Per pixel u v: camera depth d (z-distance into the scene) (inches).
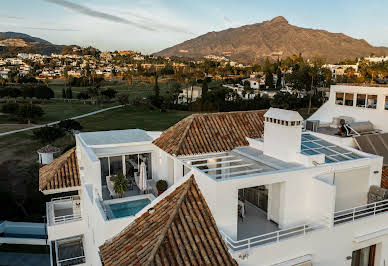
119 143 796.0
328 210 547.5
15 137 2699.3
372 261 639.1
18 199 1589.6
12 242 1245.7
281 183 568.1
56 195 1594.5
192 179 562.6
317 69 3848.4
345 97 1005.2
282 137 629.9
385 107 886.4
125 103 4133.9
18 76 6776.6
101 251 502.3
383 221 606.2
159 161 805.2
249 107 3489.2
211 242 462.3
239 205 615.8
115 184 691.4
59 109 4001.0
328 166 591.8
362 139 812.6
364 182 642.8
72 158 930.1
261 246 487.2
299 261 515.2
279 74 5108.3
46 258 1152.8
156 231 474.6
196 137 764.0
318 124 914.1
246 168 643.5
